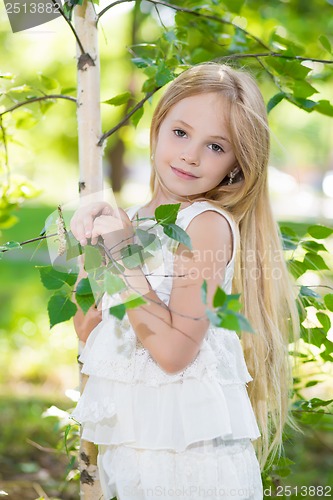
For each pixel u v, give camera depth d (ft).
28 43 30.55
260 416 6.95
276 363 6.97
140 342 5.92
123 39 28.84
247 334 6.86
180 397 5.77
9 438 12.09
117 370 5.84
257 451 7.34
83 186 6.73
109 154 32.83
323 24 16.44
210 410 5.73
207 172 6.22
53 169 39.55
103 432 5.91
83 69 6.72
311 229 7.38
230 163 6.33
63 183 42.37
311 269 7.55
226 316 4.19
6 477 10.50
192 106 6.17
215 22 8.46
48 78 8.21
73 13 6.89
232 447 5.96
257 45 8.59
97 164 6.75
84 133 6.74
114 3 6.86
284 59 7.10
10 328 20.53
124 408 5.79
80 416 5.96
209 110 6.15
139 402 5.80
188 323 5.61
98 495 6.72
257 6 14.44
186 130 6.21
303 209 41.37
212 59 7.82
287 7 16.28
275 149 7.07
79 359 6.50
